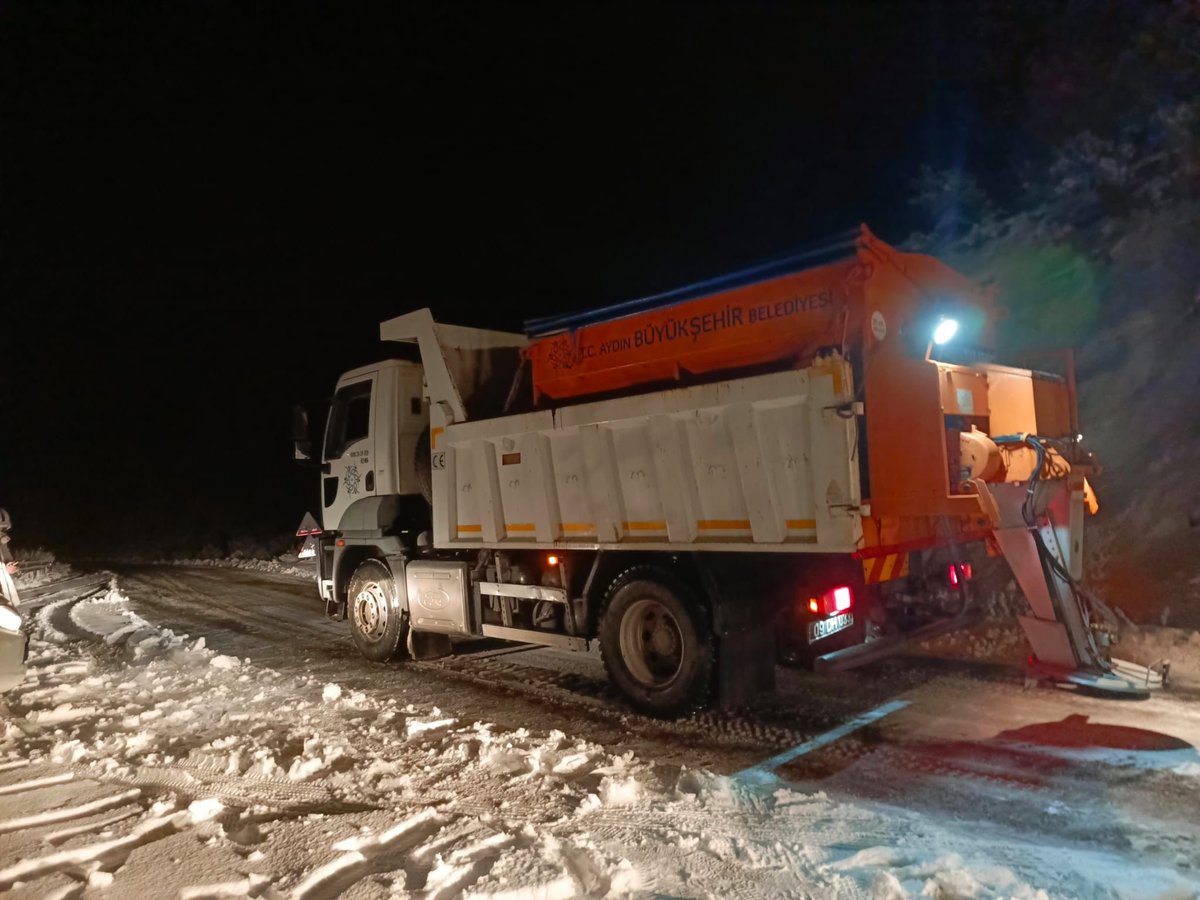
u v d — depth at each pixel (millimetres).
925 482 5953
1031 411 7348
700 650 6211
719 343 6379
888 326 5871
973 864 3842
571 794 4844
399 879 3631
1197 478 9469
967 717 6180
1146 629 7824
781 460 5746
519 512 7555
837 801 4754
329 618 12320
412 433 9188
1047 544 6457
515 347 8820
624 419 6535
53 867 3859
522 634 7688
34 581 19938
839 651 6238
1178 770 5066
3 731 6148
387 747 5828
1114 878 3777
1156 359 10695
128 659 9281
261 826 4262
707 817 4500
